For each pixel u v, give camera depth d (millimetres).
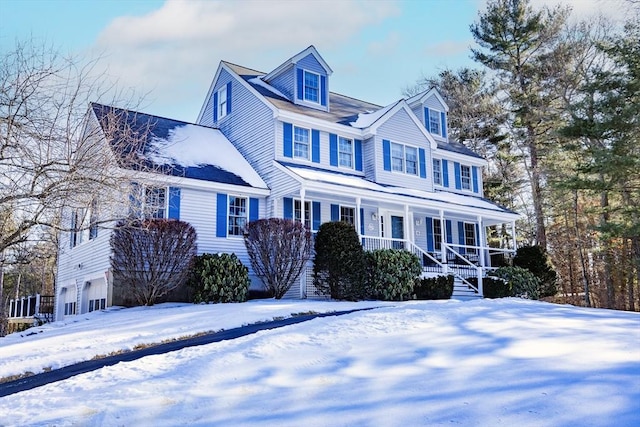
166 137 18594
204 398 4691
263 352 6285
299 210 18562
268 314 10781
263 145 18891
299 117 18844
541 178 30219
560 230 33281
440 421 3672
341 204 19906
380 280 15320
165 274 13891
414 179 21578
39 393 5477
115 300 14320
